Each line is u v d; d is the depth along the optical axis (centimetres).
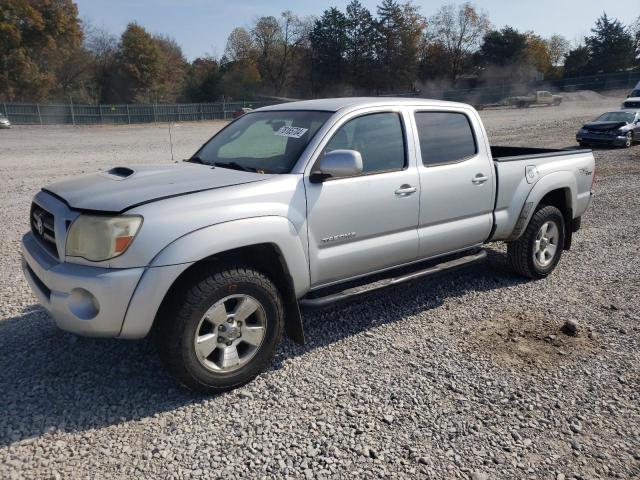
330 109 423
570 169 589
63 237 327
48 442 304
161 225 320
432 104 478
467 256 519
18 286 545
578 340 446
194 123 4878
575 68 8331
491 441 316
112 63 6869
